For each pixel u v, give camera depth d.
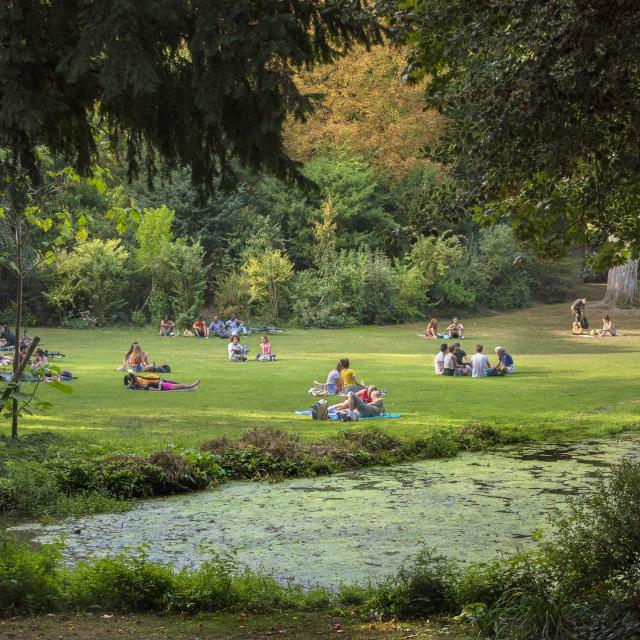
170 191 60.16
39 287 54.62
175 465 12.91
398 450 15.22
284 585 8.20
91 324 54.28
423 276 61.41
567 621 5.85
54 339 46.12
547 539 9.69
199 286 56.59
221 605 7.31
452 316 61.72
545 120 6.47
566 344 43.56
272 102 6.54
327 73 66.56
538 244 9.20
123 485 12.31
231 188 7.29
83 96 6.64
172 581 7.52
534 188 8.22
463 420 18.94
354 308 58.03
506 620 6.14
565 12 6.00
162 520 10.92
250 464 13.87
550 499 11.83
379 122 67.88
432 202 7.62
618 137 7.14
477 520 10.72
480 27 6.83
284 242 63.91
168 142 6.96
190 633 6.35
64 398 22.03
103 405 20.84
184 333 51.12
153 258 55.69
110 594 7.31
